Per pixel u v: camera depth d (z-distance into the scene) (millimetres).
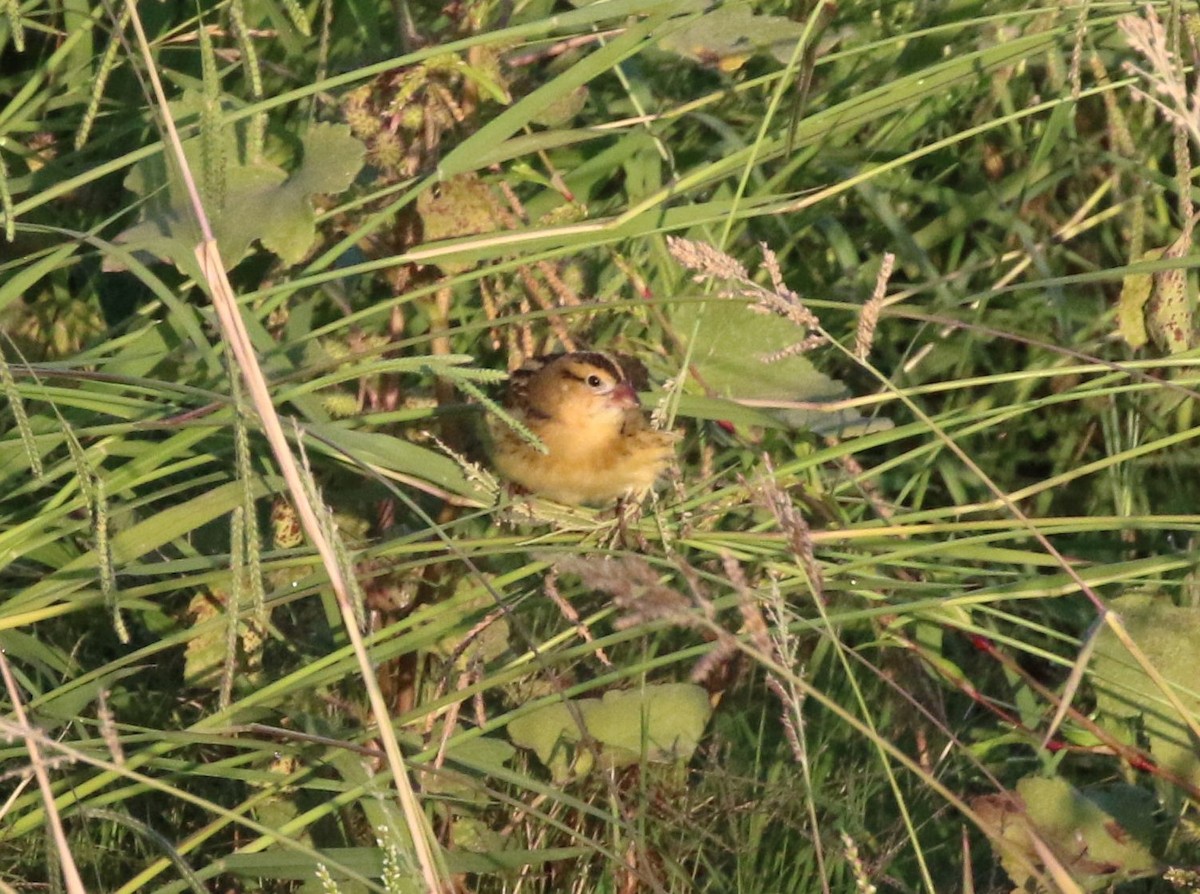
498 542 8859
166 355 9742
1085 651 6668
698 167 10867
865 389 12164
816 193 10664
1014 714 10688
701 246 7949
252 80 8305
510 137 10562
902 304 12180
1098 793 8633
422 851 6371
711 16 10430
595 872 9078
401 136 9977
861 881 6551
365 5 10703
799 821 9477
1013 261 12484
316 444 8727
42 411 9664
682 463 11125
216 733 8008
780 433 10742
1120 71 12195
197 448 9562
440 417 9898
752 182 11508
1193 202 11266
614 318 11070
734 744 10180
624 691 8758
